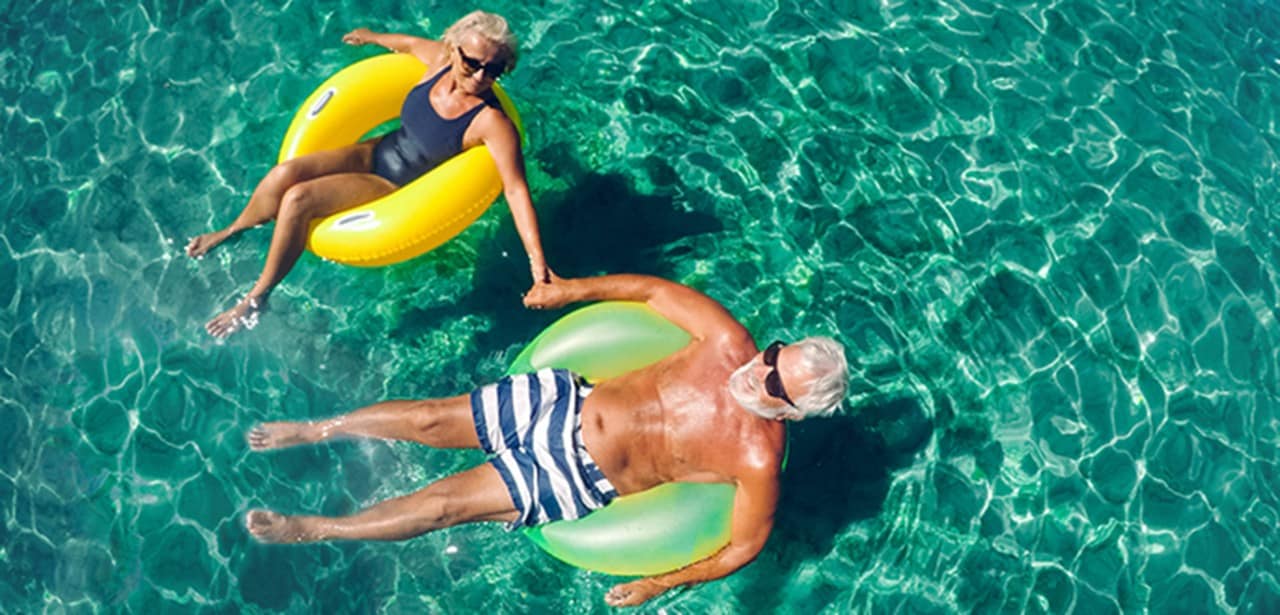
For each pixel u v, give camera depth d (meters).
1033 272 4.82
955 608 4.09
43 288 4.58
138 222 4.73
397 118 5.09
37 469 4.18
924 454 4.41
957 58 5.46
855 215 4.94
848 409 4.49
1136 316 4.75
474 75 3.93
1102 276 4.83
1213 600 4.18
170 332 4.47
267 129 5.02
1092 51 5.57
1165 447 4.47
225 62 5.21
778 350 3.44
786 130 5.15
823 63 5.38
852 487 4.34
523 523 3.79
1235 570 4.24
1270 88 5.64
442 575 4.10
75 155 4.94
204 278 4.58
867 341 4.63
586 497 3.74
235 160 4.92
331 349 4.48
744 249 4.81
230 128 5.02
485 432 3.81
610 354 3.95
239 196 4.82
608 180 4.95
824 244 4.85
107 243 4.69
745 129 5.14
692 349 3.79
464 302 4.62
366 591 4.05
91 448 4.22
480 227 4.77
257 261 4.61
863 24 5.56
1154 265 4.88
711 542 3.70
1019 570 4.17
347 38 4.77
